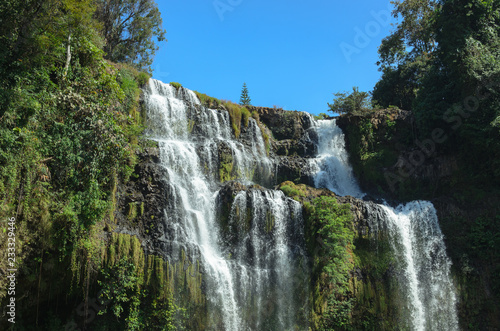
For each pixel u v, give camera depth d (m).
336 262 26.17
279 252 26.80
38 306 20.58
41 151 20.38
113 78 26.50
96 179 22.48
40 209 19.70
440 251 29.84
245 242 26.33
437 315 27.95
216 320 23.97
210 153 30.61
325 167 35.94
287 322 25.56
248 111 36.84
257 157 34.41
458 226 30.56
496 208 30.61
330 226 26.45
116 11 43.50
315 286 26.17
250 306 25.17
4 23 21.27
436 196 33.47
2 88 19.66
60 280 20.75
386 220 29.45
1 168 18.27
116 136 23.86
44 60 22.83
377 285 27.64
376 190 35.16
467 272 28.80
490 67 32.00
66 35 24.22
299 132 39.22
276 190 28.88
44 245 19.75
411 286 28.30
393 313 27.34
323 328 25.50
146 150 27.16
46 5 22.47
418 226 30.38
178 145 29.09
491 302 28.11
